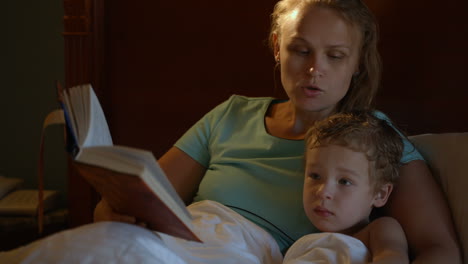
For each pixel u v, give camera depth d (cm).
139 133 202
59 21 240
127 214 93
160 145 201
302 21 123
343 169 113
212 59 195
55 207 220
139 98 201
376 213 129
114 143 204
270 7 189
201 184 138
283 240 125
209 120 150
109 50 201
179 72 198
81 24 189
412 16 166
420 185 118
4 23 243
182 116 199
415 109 167
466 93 160
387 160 115
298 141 132
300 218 124
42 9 240
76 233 80
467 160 124
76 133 81
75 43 190
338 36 122
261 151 135
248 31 192
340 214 113
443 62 162
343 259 102
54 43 241
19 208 201
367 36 132
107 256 77
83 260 76
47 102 244
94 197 198
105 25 199
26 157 247
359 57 133
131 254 78
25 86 244
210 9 193
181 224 79
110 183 77
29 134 246
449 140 131
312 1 124
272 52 190
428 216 114
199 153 147
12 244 199
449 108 162
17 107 246
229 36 193
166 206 75
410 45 167
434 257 105
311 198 116
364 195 114
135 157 76
